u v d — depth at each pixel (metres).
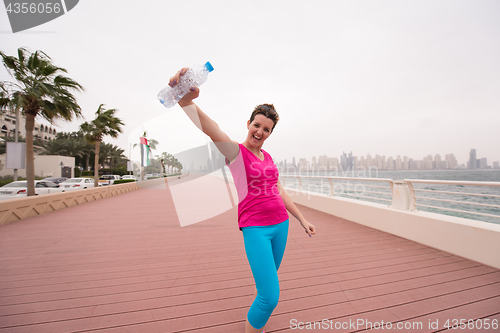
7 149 8.20
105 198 10.74
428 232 3.59
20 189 8.81
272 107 1.37
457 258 3.09
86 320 1.83
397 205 4.31
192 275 2.64
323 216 6.01
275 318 1.85
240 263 3.00
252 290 2.29
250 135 1.34
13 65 7.55
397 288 2.32
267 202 1.31
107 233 4.56
